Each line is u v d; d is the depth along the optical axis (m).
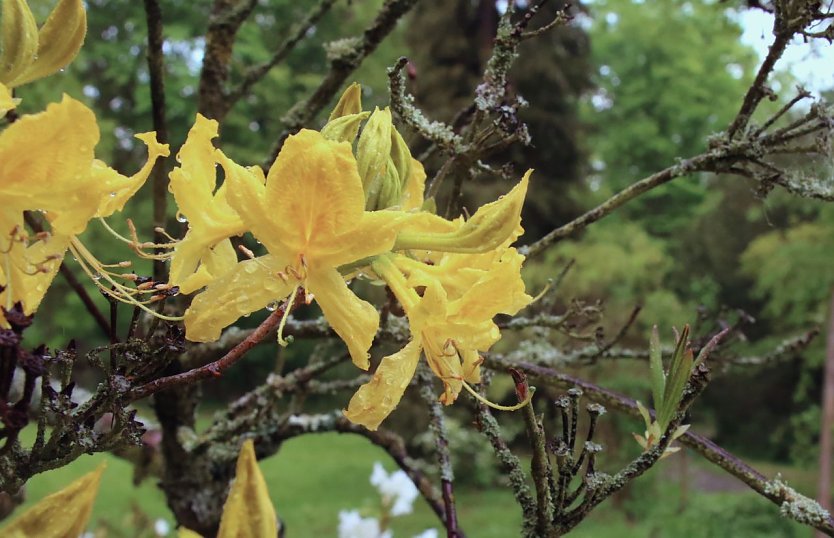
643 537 2.14
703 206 4.55
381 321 0.43
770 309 2.84
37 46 0.28
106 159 2.49
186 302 0.50
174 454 0.52
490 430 0.33
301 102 0.51
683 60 5.00
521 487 0.31
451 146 0.39
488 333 0.27
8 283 0.24
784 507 0.35
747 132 0.41
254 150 3.24
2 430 0.23
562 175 3.78
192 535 0.24
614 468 2.38
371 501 2.43
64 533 0.23
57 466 0.24
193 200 0.27
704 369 0.29
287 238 0.26
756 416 3.67
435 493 0.50
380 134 0.29
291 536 2.15
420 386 0.43
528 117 3.66
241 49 3.09
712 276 4.01
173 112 3.09
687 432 0.37
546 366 0.52
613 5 5.26
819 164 0.44
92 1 3.41
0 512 0.53
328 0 0.55
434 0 3.62
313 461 3.08
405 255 0.30
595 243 3.32
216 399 3.66
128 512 1.51
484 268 0.28
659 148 4.94
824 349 2.64
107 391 0.25
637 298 2.78
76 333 2.91
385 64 3.56
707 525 2.09
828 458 1.86
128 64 3.22
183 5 3.32
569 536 2.04
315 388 0.56
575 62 3.89
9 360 0.22
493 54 0.39
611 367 2.43
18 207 0.24
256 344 0.26
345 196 0.25
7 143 0.23
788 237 2.79
